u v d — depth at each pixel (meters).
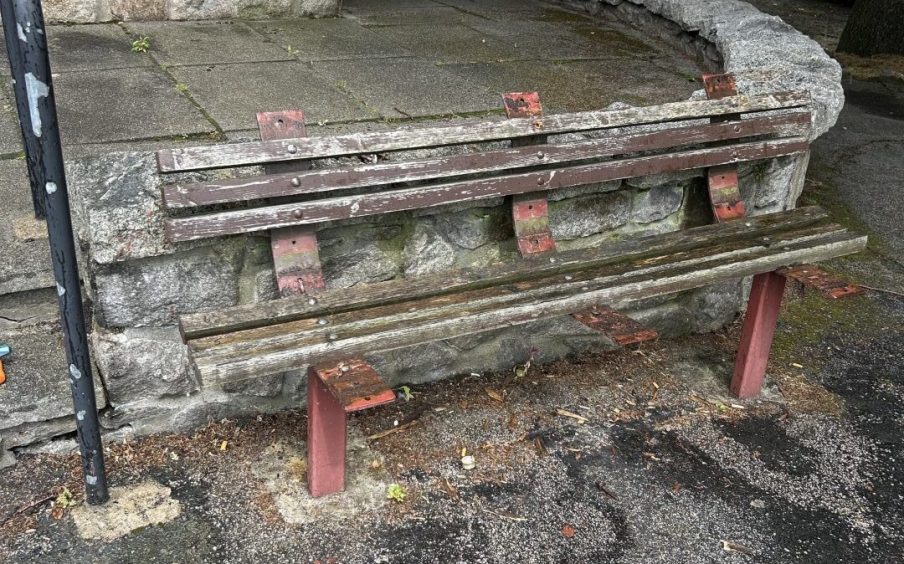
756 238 2.92
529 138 2.66
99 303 2.32
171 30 4.54
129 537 2.25
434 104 3.59
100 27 4.47
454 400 2.92
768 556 2.38
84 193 2.18
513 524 2.41
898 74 7.36
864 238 2.99
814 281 2.71
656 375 3.18
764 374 3.10
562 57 4.62
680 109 2.85
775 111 3.20
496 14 5.62
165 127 3.14
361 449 2.65
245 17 4.90
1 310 2.64
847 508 2.59
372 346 2.24
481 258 2.85
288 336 2.20
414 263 2.73
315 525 2.35
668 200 3.09
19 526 2.24
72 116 3.19
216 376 2.05
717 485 2.64
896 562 2.39
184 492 2.41
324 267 2.59
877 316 3.75
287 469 2.53
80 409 2.17
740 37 4.28
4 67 3.84
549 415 2.90
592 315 2.47
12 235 2.72
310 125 3.21
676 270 2.68
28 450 2.45
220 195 2.20
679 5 4.92
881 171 5.29
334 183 2.34
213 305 2.46
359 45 4.55
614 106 3.07
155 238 2.27
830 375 3.30
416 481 2.54
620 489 2.59
